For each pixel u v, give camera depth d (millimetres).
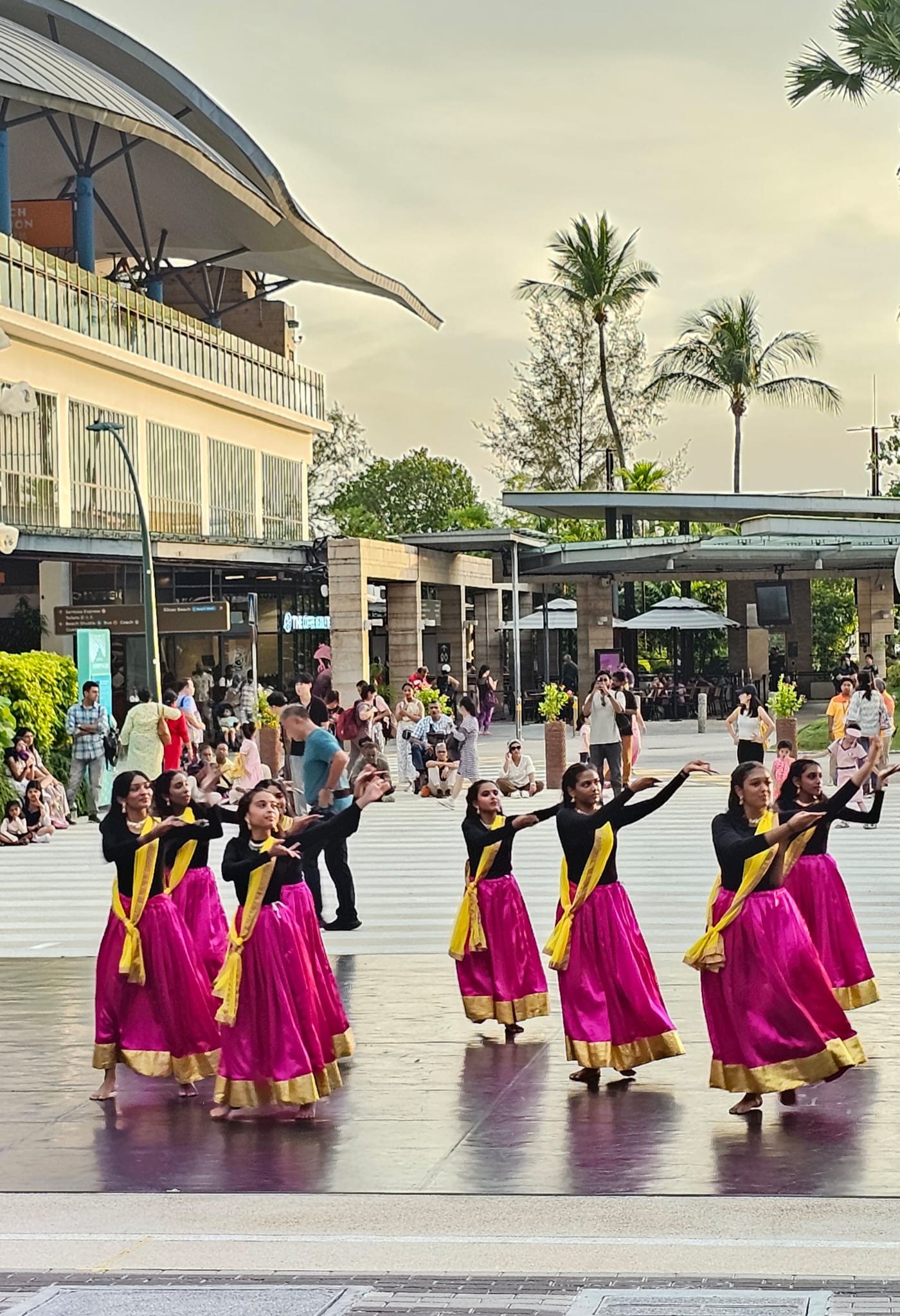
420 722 30375
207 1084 9625
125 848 9391
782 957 8469
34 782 23688
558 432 79062
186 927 9562
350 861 19875
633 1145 8047
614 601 50562
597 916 9281
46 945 14477
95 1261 6516
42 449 42219
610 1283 6023
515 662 44250
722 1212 6934
